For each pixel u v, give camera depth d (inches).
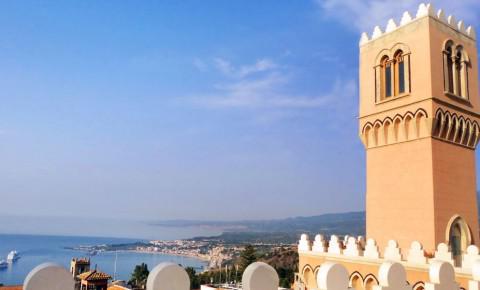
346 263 1272.1
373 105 1472.7
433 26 1333.7
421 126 1302.9
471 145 1403.8
